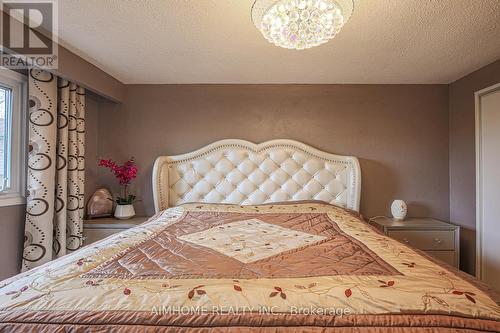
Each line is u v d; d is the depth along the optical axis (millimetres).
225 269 1100
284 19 1201
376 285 935
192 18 1532
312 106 2693
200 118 2727
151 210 2729
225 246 1414
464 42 1796
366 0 1342
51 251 2000
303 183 2611
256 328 809
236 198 2617
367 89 2684
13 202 1899
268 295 887
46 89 1987
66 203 2158
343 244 1434
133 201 2717
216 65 2240
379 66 2236
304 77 2518
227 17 1521
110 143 2734
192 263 1164
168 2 1380
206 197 2641
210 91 2721
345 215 2158
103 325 796
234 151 2639
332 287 927
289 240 1526
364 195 2680
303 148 2617
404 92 2680
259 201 2602
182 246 1408
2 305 839
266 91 2703
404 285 934
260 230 1746
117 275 1030
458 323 806
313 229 1770
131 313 819
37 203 1936
